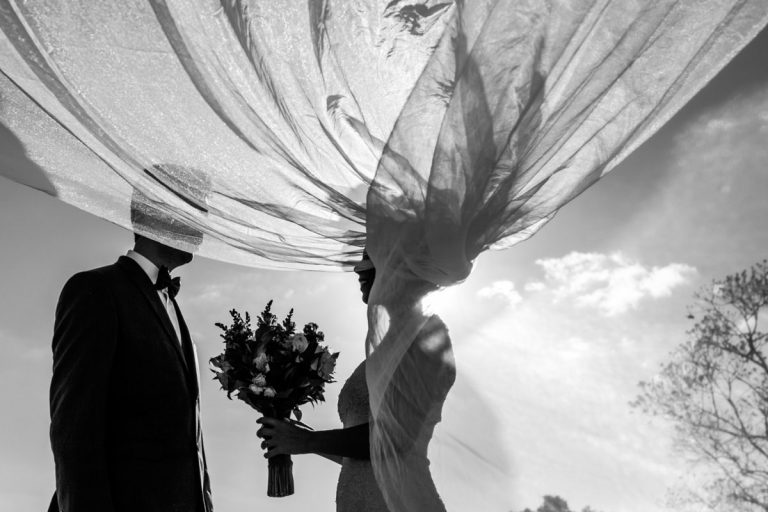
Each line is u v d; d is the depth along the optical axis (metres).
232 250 2.75
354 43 2.19
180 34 2.14
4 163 2.44
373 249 2.10
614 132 2.01
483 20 1.89
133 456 2.50
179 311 2.86
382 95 2.22
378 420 2.17
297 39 2.18
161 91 2.22
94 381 2.42
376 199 2.06
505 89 1.88
